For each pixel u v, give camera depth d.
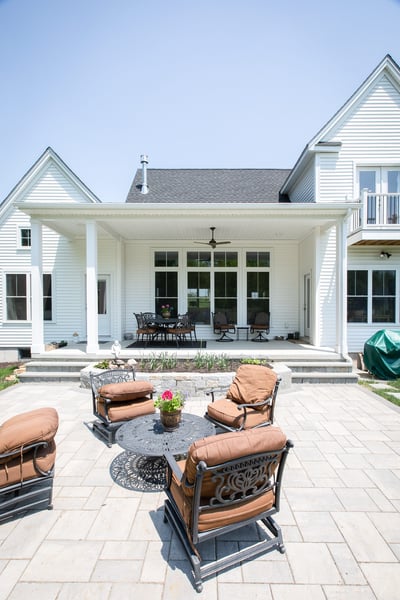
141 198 10.10
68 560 1.97
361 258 8.73
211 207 6.54
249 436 1.83
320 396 5.48
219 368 5.86
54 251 9.47
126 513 2.44
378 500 2.59
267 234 9.05
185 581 1.83
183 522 1.97
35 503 2.41
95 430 3.95
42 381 6.32
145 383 3.88
